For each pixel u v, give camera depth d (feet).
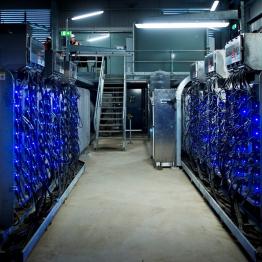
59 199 15.42
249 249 10.18
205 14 23.49
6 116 11.25
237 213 12.08
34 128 13.10
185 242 11.82
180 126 24.52
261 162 10.55
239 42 11.84
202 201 16.63
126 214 14.79
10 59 11.51
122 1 47.85
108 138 39.83
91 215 14.66
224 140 14.15
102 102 36.47
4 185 11.35
